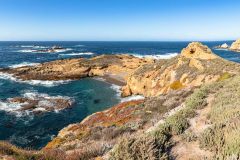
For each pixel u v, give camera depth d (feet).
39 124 108.47
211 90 60.13
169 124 32.58
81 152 29.30
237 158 20.71
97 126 62.39
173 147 26.17
